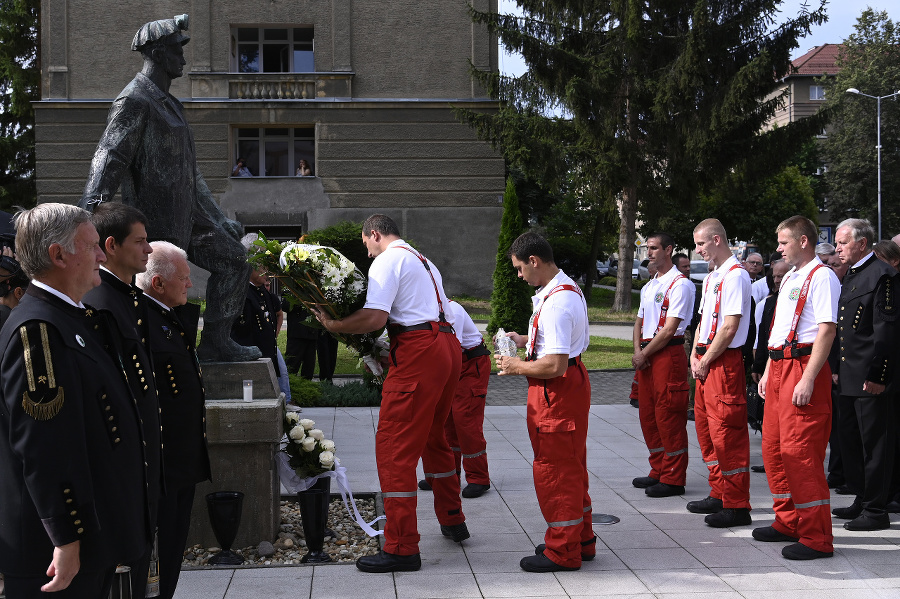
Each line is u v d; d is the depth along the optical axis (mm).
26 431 2395
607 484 6539
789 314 4828
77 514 2436
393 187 25016
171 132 4633
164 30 4703
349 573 4445
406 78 24953
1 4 30297
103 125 23766
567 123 22781
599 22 23375
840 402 5504
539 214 37781
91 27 23719
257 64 25422
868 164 47906
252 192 24578
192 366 3768
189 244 4969
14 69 29438
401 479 4484
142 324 3256
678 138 21953
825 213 54188
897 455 5785
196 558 4734
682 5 22188
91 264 2688
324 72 24547
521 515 5637
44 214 2586
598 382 13039
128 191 4695
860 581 4285
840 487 6441
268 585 4238
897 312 5176
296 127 25094
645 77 21984
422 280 4582
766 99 24578
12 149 30047
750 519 5379
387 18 24859
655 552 4809
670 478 6156
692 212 24156
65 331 2537
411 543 4504
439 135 25047
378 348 4867
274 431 4758
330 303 4457
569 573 4438
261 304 7516
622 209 23984
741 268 5422
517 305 17359
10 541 2477
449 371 4590
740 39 21453
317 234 19953
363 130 24859
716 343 5316
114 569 2781
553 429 4418
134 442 2771
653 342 6141
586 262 32469
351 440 8055
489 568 4535
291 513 5621
